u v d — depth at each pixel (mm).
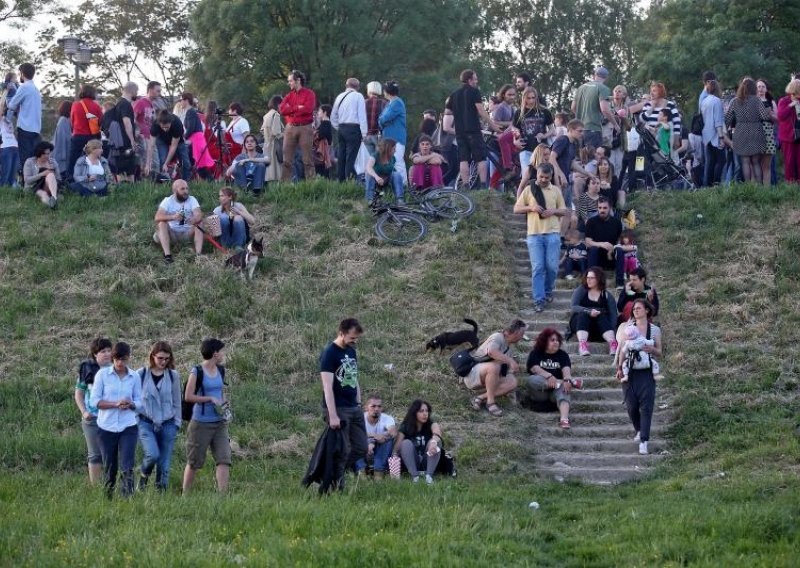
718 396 15938
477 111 21438
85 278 19125
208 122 23672
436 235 20109
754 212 20422
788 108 21062
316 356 17141
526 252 20125
